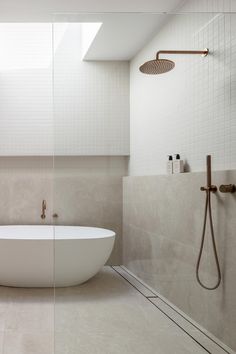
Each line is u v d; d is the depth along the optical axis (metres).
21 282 4.44
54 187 3.16
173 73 3.18
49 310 3.79
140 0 3.79
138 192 3.20
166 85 3.18
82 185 3.17
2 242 4.30
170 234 3.20
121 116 3.18
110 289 3.15
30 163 5.68
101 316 3.08
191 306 3.14
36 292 4.34
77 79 3.14
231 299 3.10
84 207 3.17
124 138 3.18
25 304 3.95
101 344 3.06
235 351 3.10
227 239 3.11
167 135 3.19
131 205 3.20
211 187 3.15
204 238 3.16
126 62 3.17
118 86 3.17
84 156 3.16
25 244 4.28
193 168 3.17
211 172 3.16
